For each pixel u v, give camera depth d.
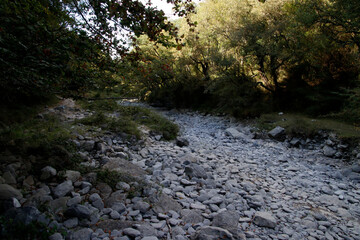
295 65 16.78
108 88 5.43
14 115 8.95
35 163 5.02
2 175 4.31
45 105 11.66
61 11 4.35
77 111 12.41
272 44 15.26
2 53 2.88
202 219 4.35
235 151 10.44
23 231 2.89
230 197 5.55
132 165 6.29
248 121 16.70
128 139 8.83
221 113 20.22
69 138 6.95
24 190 4.21
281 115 15.46
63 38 3.38
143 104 26.72
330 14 12.72
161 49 18.47
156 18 3.73
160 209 4.48
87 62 4.27
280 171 8.18
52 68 3.31
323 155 10.09
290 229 4.50
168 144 10.06
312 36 14.54
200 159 8.42
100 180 5.12
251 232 4.13
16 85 4.05
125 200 4.61
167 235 3.72
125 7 3.64
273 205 5.46
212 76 19.83
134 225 3.75
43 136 6.43
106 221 3.81
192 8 4.00
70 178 4.90
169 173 6.50
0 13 2.93
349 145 9.90
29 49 3.07
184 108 24.31
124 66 4.79
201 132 14.43
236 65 17.92
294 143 11.43
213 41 21.34
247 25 15.79
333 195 6.41
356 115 12.02
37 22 3.16
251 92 17.14
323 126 11.65
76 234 3.32
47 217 3.31
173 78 23.42
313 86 16.30
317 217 5.11
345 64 15.23
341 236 4.51
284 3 15.42
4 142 5.29
